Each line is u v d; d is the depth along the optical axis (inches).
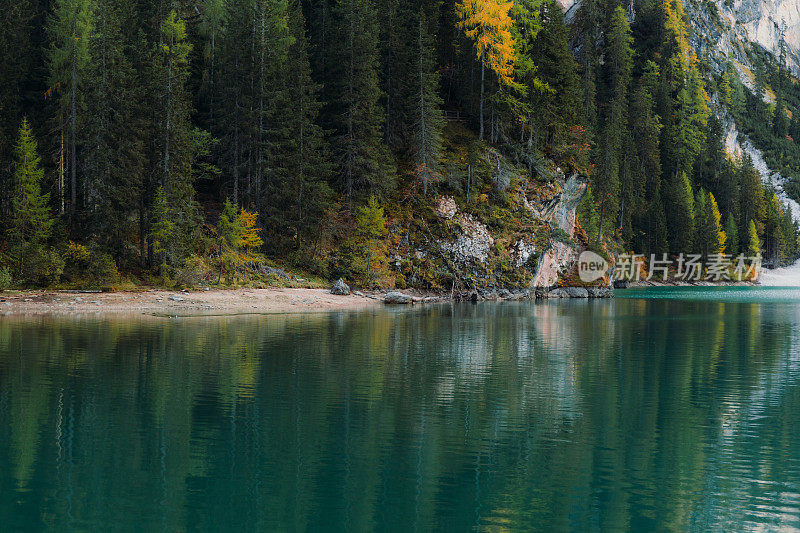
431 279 2731.3
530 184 3174.2
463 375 927.7
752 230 6402.6
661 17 7298.2
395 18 3228.3
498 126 3223.4
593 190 3956.7
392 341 1295.5
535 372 968.3
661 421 681.0
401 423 644.7
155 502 426.6
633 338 1459.2
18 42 2432.3
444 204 2883.9
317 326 1541.6
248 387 805.2
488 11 3169.3
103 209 2043.6
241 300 2070.6
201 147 2496.3
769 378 955.3
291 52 2738.7
